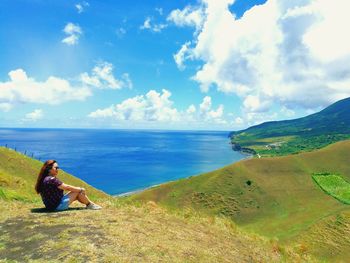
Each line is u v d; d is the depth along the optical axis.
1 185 23.97
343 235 61.62
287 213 105.69
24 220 10.98
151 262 8.52
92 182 180.50
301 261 15.32
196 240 11.76
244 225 102.56
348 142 164.62
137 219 12.31
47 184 11.91
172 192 126.69
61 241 9.06
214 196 120.81
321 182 132.88
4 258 8.07
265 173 137.88
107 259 8.16
